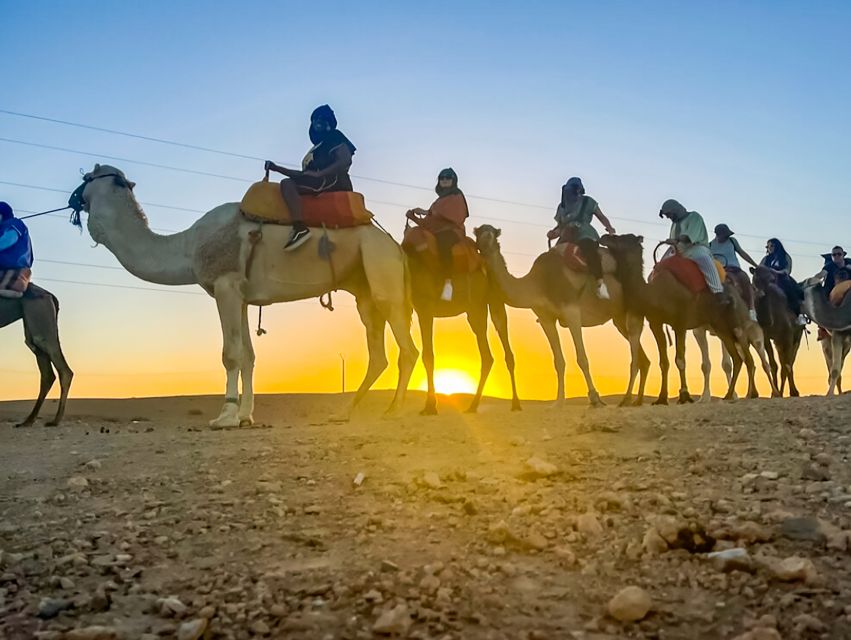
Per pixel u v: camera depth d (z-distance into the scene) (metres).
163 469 8.00
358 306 13.45
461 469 7.00
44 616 4.34
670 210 16.28
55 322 15.20
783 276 18.27
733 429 8.52
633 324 15.38
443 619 4.08
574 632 3.92
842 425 8.46
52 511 6.52
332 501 6.35
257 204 12.34
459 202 13.39
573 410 13.00
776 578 4.38
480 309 13.91
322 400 31.42
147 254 12.84
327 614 4.22
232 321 12.24
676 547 4.89
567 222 15.32
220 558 5.15
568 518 5.50
